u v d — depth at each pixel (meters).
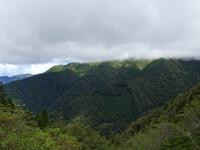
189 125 75.44
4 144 30.91
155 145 85.69
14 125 36.62
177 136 76.25
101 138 129.50
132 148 107.31
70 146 50.41
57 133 53.09
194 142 69.69
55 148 34.47
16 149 31.09
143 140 99.88
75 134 116.25
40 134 34.03
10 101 105.75
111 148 127.50
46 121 106.12
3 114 38.47
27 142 31.72
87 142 118.00
